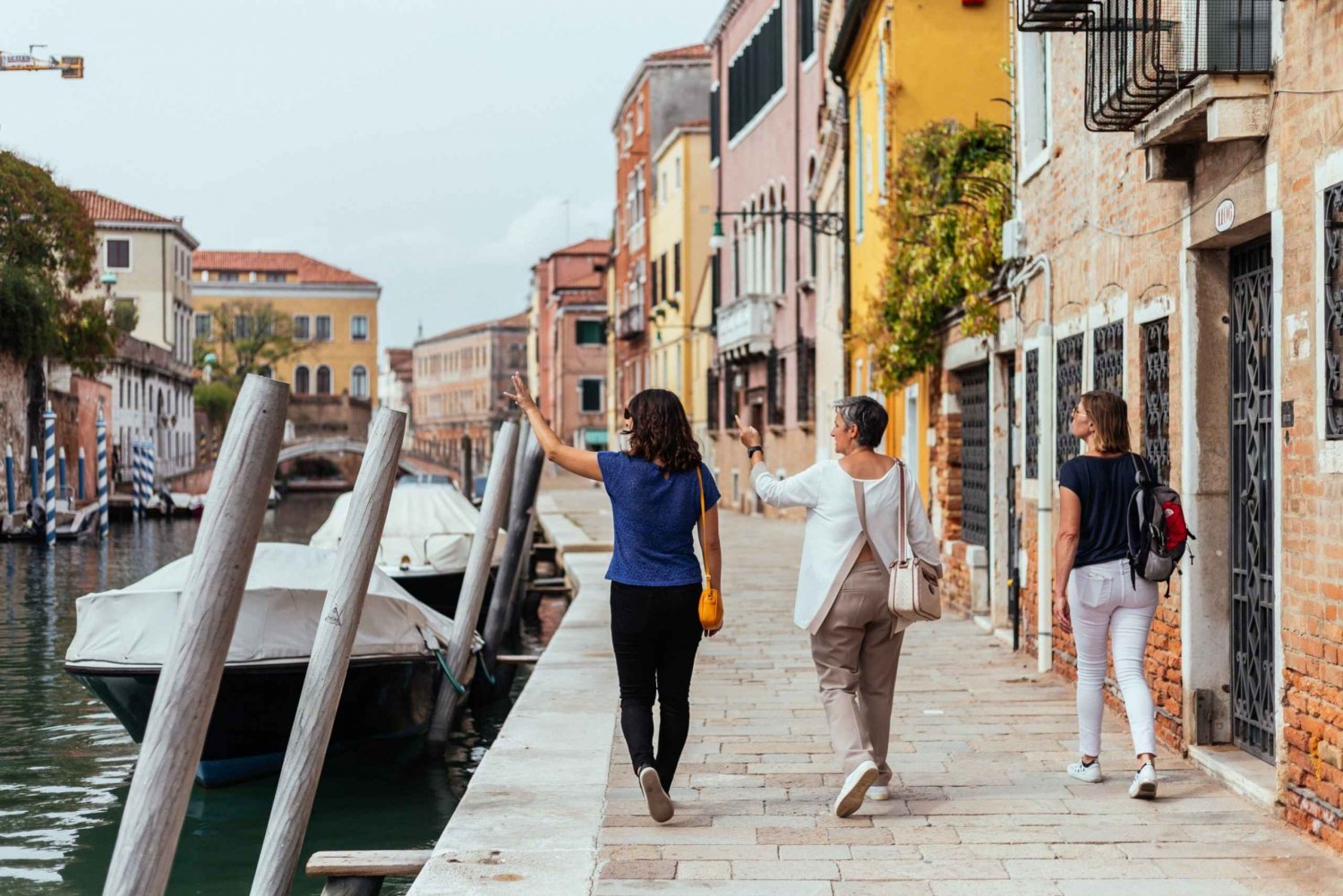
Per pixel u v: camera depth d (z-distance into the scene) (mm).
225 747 10703
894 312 16031
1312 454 5828
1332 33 5602
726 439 43875
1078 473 6828
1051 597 10539
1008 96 19188
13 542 38594
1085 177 9633
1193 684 7418
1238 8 6215
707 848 5988
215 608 5238
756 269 39500
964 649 11922
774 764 7648
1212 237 6988
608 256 74062
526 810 6566
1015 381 11883
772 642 12797
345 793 10922
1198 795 6734
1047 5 8133
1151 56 7094
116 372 62656
